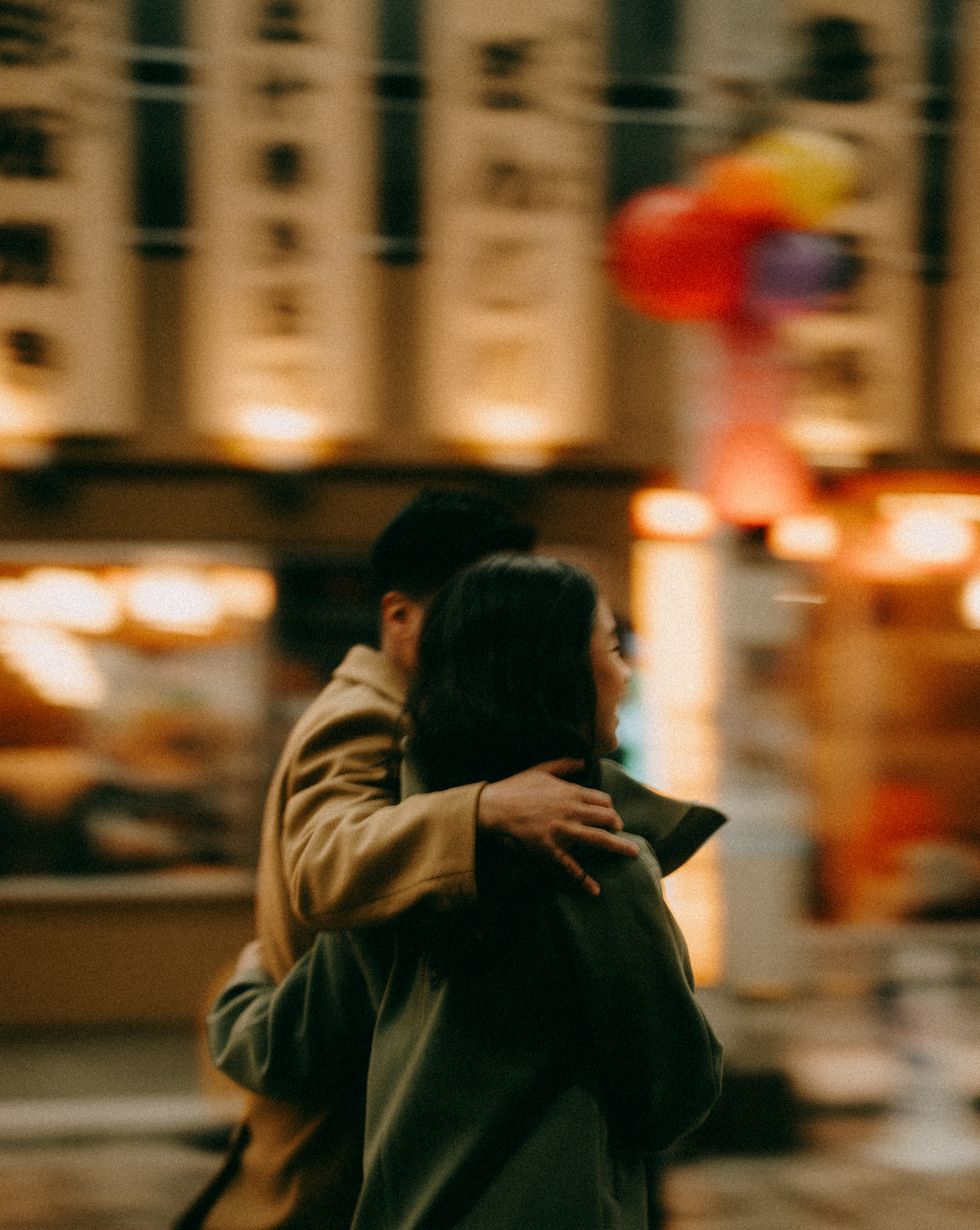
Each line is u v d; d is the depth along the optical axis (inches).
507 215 332.2
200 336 327.0
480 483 333.1
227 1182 70.3
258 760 333.7
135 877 330.6
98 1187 214.5
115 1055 299.4
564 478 333.7
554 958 54.4
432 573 67.1
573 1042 55.0
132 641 331.0
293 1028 63.4
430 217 331.3
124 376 325.1
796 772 353.4
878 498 349.7
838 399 343.6
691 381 259.0
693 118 333.1
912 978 334.6
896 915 357.7
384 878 54.8
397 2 329.7
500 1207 52.6
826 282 224.4
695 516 334.6
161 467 327.0
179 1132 243.8
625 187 334.6
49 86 322.3
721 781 269.6
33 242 322.7
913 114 344.2
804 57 340.2
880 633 356.8
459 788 54.6
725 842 272.5
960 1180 213.0
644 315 335.3
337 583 335.0
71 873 328.8
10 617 327.3
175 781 332.5
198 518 328.5
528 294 333.1
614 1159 55.8
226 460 327.9
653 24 333.4
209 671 333.1
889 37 342.6
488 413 333.1
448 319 332.2
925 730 359.3
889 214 343.9
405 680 67.6
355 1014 62.0
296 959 67.2
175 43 325.7
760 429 238.1
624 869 54.9
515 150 332.2
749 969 279.0
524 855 53.7
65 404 323.9
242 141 327.0
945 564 355.6
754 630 260.4
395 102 330.3
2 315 321.4
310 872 57.2
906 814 358.0
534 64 331.6
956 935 358.3
